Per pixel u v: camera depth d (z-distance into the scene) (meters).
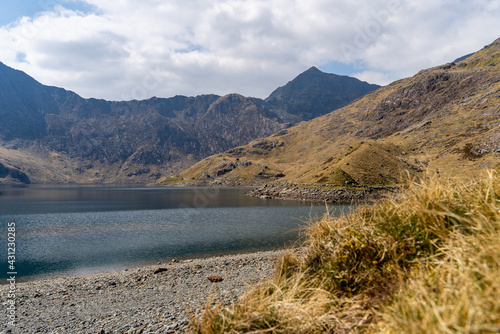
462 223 4.44
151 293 17.16
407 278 4.25
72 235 49.53
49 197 167.38
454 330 2.68
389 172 141.88
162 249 38.38
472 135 192.00
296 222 62.44
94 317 13.20
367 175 137.88
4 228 57.78
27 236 49.00
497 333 2.44
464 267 3.32
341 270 5.38
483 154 127.38
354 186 128.75
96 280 22.41
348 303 4.60
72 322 12.73
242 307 5.02
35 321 13.26
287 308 4.68
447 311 2.91
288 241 42.16
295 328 4.31
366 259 5.19
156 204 117.38
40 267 30.38
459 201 5.11
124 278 22.44
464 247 3.75
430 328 2.81
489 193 4.84
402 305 3.42
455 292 3.07
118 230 54.44
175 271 23.44
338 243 6.00
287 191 142.88
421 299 3.29
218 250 37.44
